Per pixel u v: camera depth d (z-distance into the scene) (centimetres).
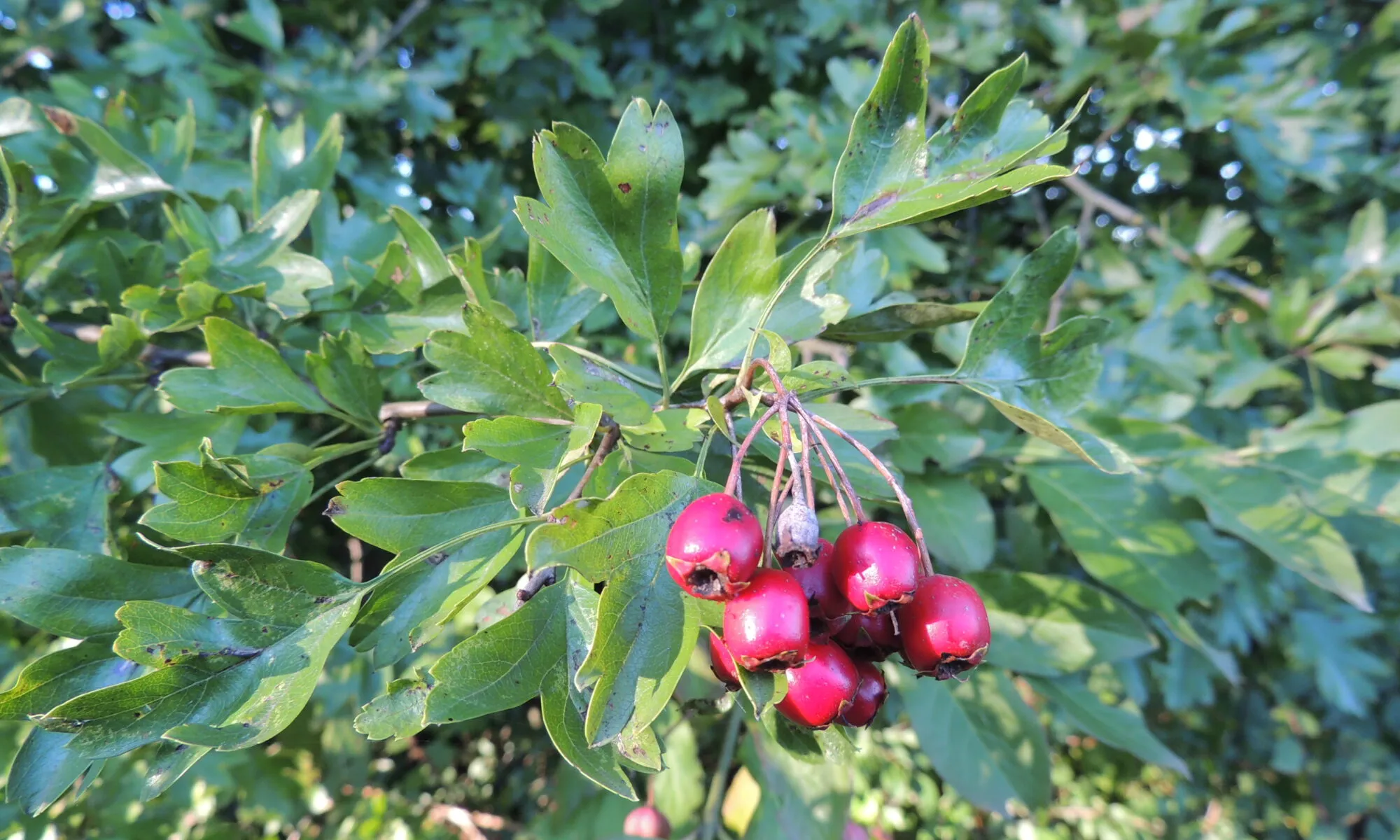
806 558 9
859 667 10
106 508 13
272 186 18
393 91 30
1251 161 28
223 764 33
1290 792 49
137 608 9
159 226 19
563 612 10
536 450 10
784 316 12
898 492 10
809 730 11
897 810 44
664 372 12
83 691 10
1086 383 12
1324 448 19
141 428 14
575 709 9
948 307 13
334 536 38
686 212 30
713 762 28
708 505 9
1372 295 28
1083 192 29
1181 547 18
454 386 11
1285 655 39
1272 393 33
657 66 36
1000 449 20
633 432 11
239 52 37
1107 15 27
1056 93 27
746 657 8
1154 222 32
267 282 16
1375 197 32
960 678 10
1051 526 25
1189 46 25
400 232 15
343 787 44
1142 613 23
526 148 39
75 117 16
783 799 18
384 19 34
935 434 19
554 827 22
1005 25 29
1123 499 19
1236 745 48
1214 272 27
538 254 15
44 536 13
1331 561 17
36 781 10
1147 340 26
